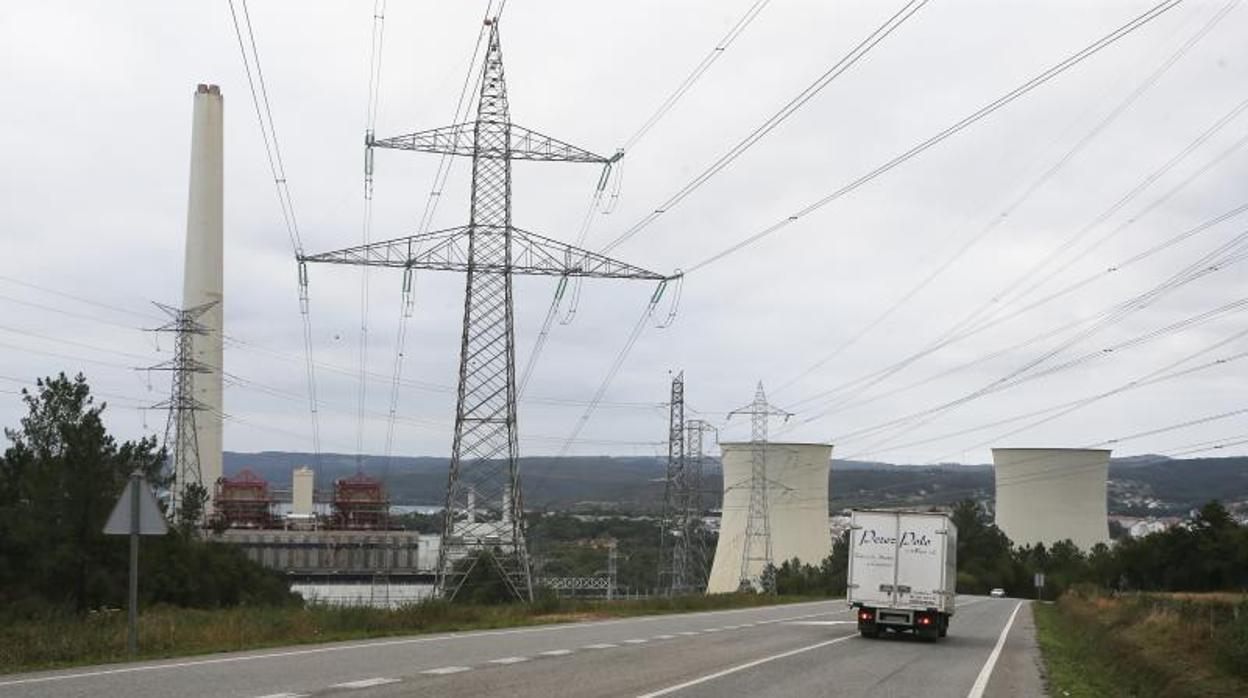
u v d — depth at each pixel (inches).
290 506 4923.7
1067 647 1364.4
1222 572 3732.8
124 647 789.9
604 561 4146.2
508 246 1918.1
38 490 1487.5
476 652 886.4
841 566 4185.5
